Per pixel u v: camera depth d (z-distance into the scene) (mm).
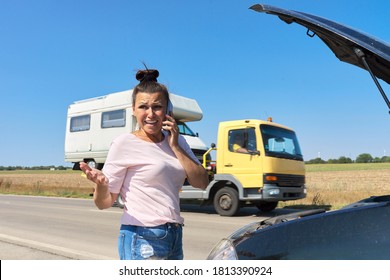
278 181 12578
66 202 20625
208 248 8008
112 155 2975
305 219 2463
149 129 2971
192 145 15867
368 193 23203
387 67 2547
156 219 2900
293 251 2234
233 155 13000
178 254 3055
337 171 60250
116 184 2951
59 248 7668
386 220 2176
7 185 36875
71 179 62656
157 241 2898
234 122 13125
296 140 13969
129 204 2955
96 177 2777
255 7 2811
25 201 21453
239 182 12812
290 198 13062
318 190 27156
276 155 12672
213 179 13383
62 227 10938
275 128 13219
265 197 12336
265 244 2383
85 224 11547
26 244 8047
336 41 2697
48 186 37562
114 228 10719
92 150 18625
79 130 19469
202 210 15898
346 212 2363
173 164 2986
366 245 2082
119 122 17375
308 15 2760
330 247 2156
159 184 2945
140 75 3068
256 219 12508
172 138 3006
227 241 2654
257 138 12617
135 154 2963
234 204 13047
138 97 3004
